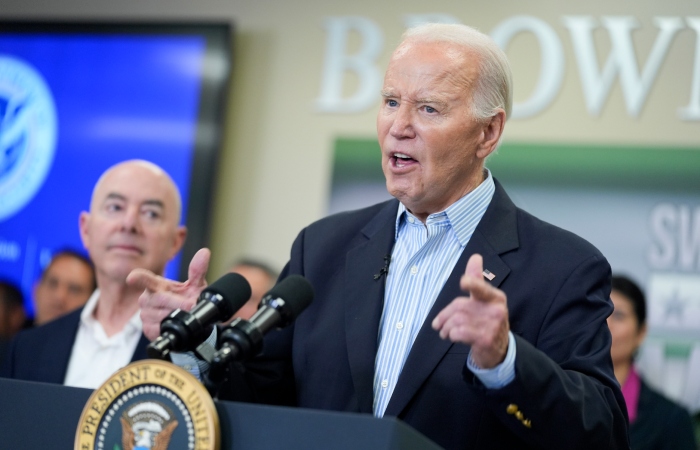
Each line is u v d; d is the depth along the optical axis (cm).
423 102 500
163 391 345
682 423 909
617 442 439
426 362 457
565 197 988
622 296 938
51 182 1096
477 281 372
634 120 993
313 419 339
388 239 518
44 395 373
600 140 995
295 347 499
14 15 1169
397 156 506
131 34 1114
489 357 384
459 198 513
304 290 389
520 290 475
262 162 1080
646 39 1007
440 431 448
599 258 483
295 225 1061
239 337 364
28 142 1110
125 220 788
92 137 1098
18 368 762
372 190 1045
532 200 995
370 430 332
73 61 1120
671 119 986
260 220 1069
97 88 1109
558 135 1004
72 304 1064
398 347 481
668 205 966
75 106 1109
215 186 1056
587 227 977
